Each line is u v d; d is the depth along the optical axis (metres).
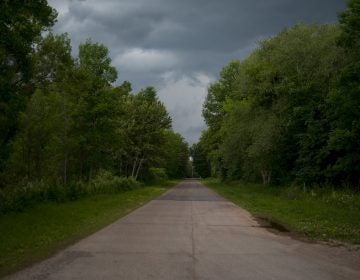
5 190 23.12
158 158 64.44
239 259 9.64
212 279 7.75
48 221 16.17
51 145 32.53
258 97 38.66
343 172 30.42
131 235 13.48
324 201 24.34
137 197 33.91
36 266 8.88
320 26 35.97
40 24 22.28
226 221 17.52
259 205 24.97
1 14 18.05
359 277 7.95
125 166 64.56
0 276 8.00
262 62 38.59
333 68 33.03
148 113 62.34
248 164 47.03
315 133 32.38
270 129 35.62
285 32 38.41
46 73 31.14
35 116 29.50
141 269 8.59
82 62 38.34
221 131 60.91
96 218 18.52
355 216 17.58
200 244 11.75
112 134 39.47
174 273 8.23
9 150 24.47
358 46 26.98
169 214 20.50
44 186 25.91
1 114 21.36
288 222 16.97
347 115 26.89
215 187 59.50
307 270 8.52
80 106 34.47
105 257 9.87
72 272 8.32
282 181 39.84
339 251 10.74
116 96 38.62
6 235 12.64
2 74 19.72
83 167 46.59
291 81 34.69
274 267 8.80
